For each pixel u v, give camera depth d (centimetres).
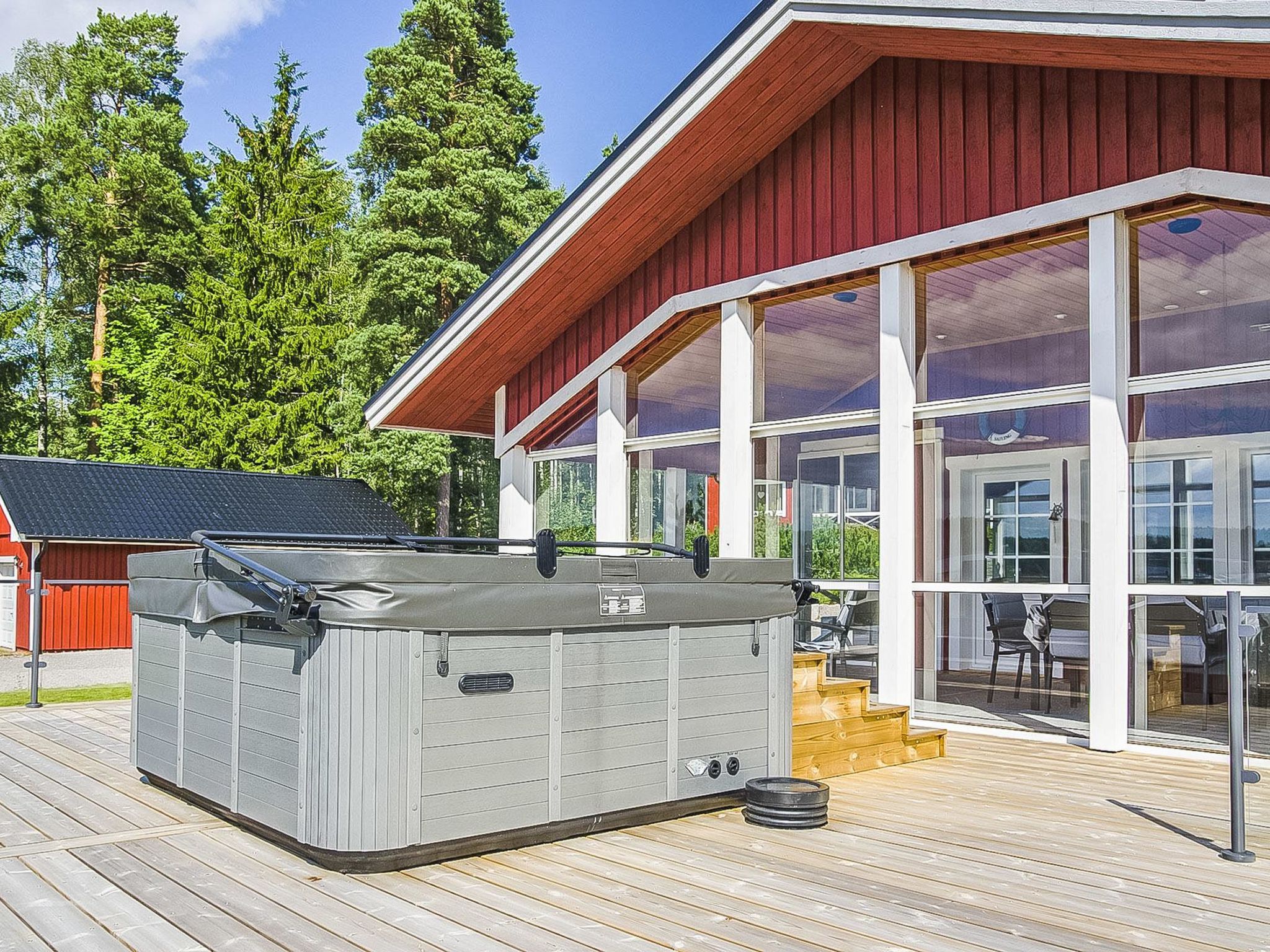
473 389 1166
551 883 396
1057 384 726
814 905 371
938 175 777
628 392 1031
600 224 915
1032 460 734
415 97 2978
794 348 885
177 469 1952
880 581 801
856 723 614
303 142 2769
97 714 876
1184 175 650
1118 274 689
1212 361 655
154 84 3550
